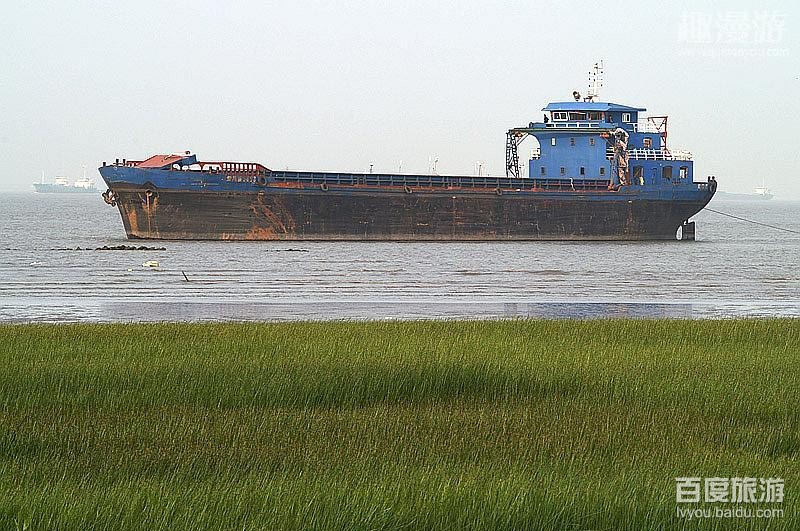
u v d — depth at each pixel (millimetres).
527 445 80562
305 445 79812
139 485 68500
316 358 112875
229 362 110000
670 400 96500
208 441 80500
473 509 62594
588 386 102250
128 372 104312
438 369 105688
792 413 91688
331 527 59906
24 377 101750
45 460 75125
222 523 60219
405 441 81250
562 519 61688
